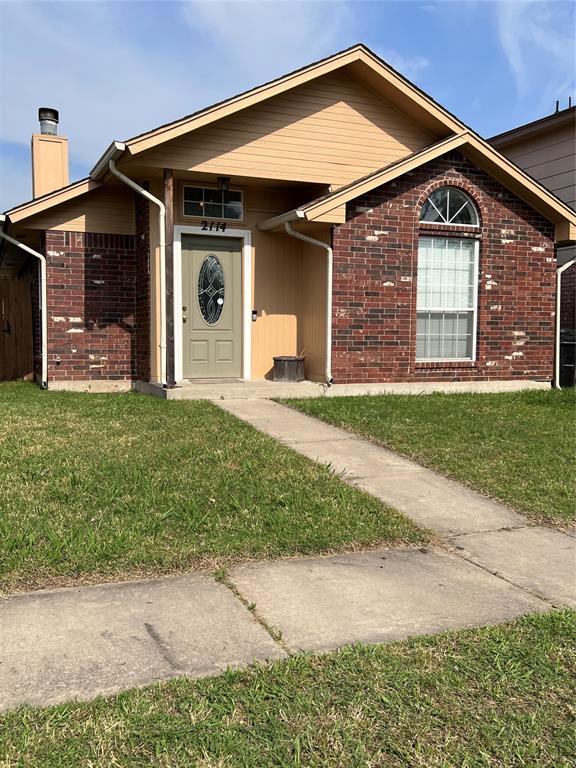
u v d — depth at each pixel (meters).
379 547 4.66
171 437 6.99
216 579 3.96
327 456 6.75
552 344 11.59
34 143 13.45
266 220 10.91
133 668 2.97
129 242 11.26
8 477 5.48
